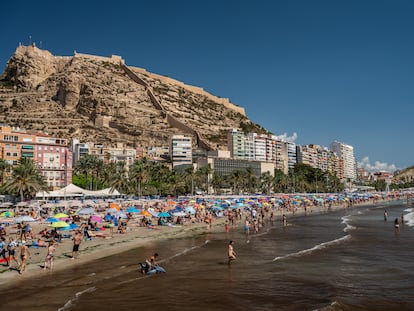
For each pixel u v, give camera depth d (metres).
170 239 50.16
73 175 153.00
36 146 138.88
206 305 22.11
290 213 106.00
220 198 131.25
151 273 29.72
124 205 91.31
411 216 90.12
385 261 34.91
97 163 140.88
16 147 135.12
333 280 27.86
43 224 60.34
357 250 41.03
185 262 34.69
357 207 136.88
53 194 88.06
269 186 198.38
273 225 71.06
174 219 71.31
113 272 30.17
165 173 150.75
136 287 25.83
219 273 30.17
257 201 117.75
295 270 31.20
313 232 58.72
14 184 83.19
